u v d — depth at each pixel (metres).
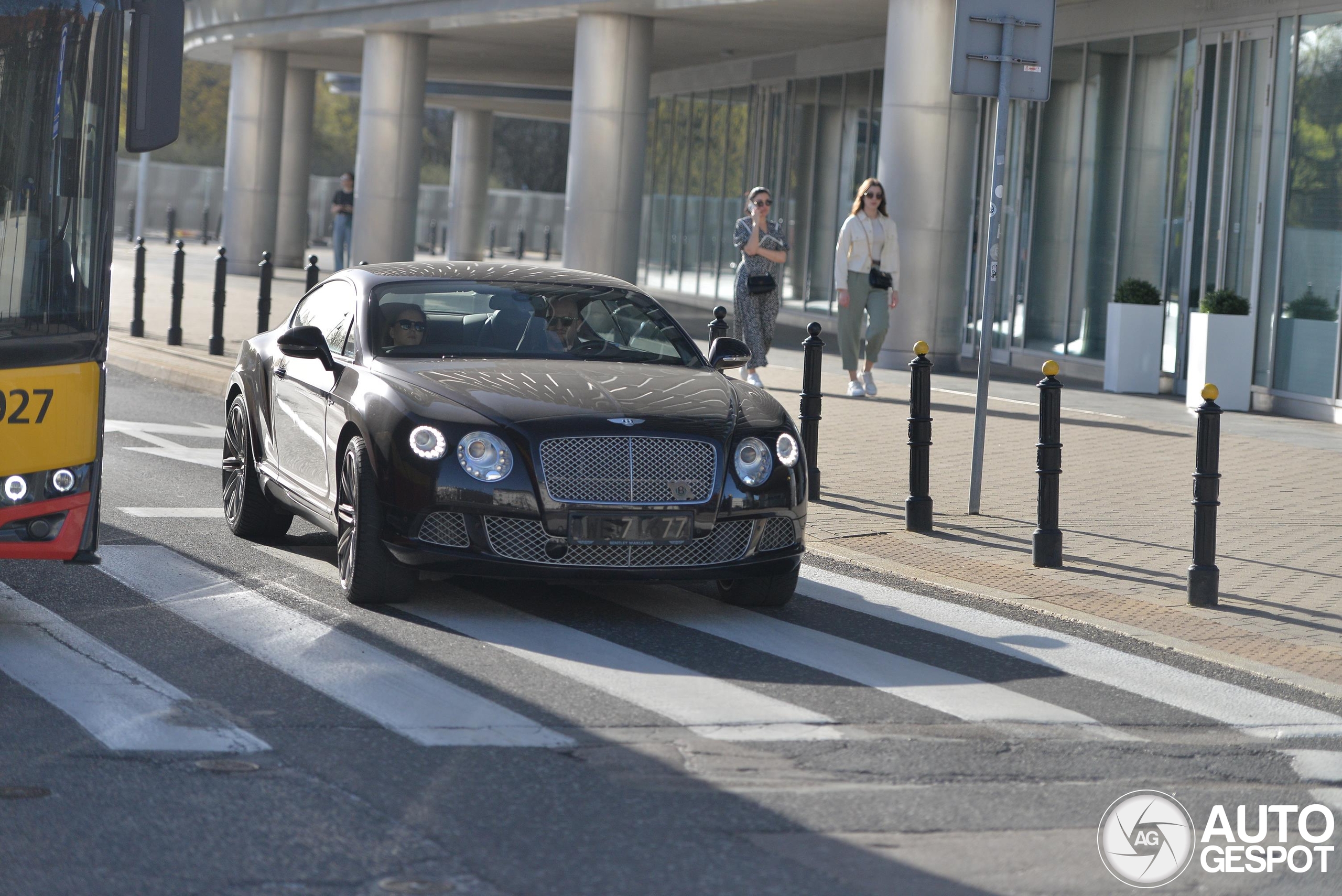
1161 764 6.59
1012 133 26.02
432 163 96.94
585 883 4.96
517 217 75.06
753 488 8.58
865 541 11.05
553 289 10.08
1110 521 12.05
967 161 22.58
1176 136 22.02
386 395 8.67
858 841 5.47
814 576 10.09
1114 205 23.39
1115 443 16.06
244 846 5.16
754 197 18.94
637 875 5.04
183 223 69.12
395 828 5.38
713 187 39.03
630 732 6.62
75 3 7.41
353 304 9.80
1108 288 23.50
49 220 7.37
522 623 8.52
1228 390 19.55
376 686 7.15
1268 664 8.26
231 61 44.00
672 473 8.40
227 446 10.95
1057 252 24.77
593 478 8.30
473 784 5.89
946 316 22.80
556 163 94.88
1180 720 7.24
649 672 7.60
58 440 7.42
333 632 8.12
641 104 28.02
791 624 8.77
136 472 13.11
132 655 7.54
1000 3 11.73
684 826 5.53
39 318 7.34
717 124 38.88
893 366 22.84
